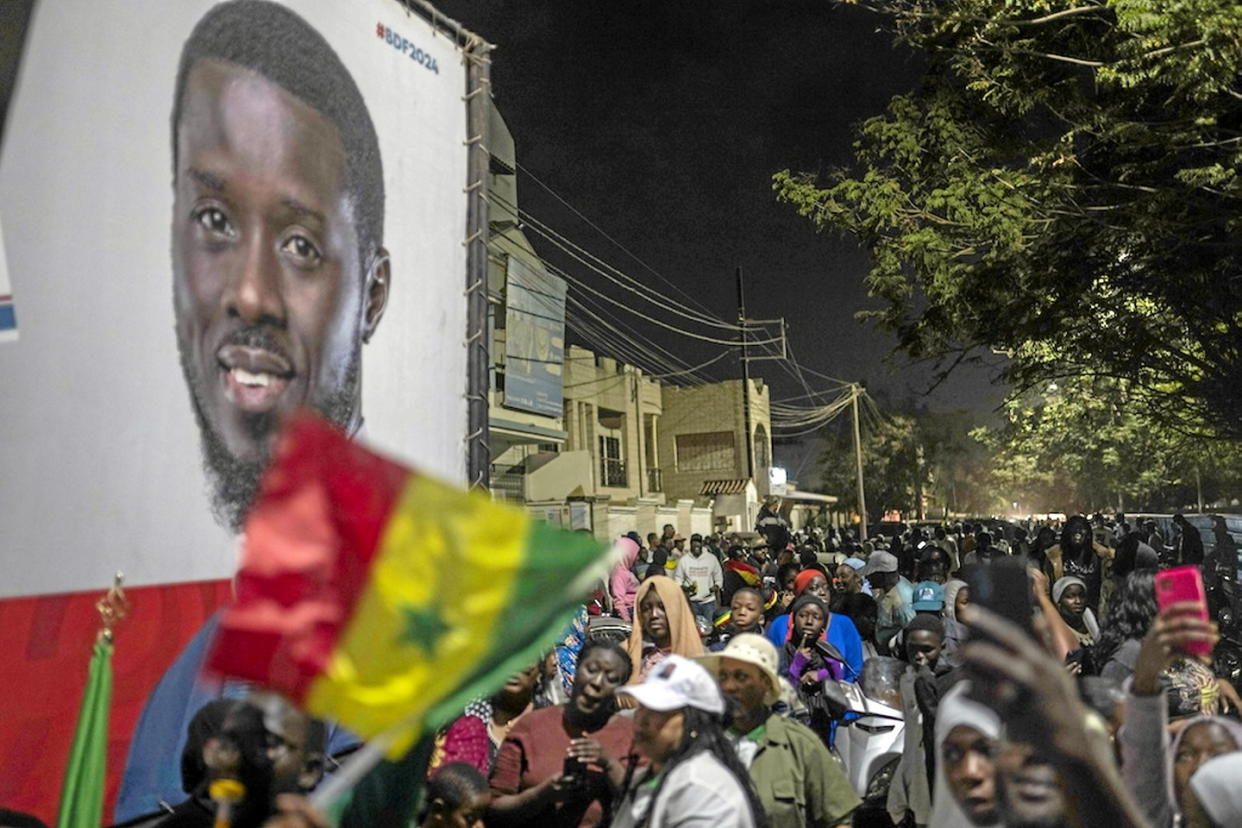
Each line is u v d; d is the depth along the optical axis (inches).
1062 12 500.7
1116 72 466.0
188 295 174.4
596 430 1692.9
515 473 1200.8
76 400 153.3
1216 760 132.7
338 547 93.9
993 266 621.9
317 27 206.2
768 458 2353.6
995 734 113.6
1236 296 653.3
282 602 92.0
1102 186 573.6
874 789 306.2
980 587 115.5
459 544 97.3
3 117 144.0
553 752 205.3
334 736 201.6
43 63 150.8
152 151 168.7
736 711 181.2
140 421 163.9
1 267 142.9
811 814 199.5
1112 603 199.3
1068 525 590.6
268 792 122.9
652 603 293.4
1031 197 601.0
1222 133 536.1
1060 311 645.9
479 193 252.5
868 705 316.8
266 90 192.2
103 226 159.3
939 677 252.7
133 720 160.4
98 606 154.3
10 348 143.6
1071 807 94.8
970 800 113.7
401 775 145.8
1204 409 818.8
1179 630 125.7
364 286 214.7
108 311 159.0
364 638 93.7
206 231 178.5
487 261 254.7
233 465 180.9
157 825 142.5
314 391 198.8
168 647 166.2
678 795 152.2
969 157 606.2
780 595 446.6
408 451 227.3
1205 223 551.5
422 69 239.8
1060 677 93.7
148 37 168.9
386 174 224.2
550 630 110.3
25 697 143.6
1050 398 1599.4
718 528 1998.0
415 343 231.3
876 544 1136.2
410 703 94.4
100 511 156.3
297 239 197.2
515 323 1050.1
